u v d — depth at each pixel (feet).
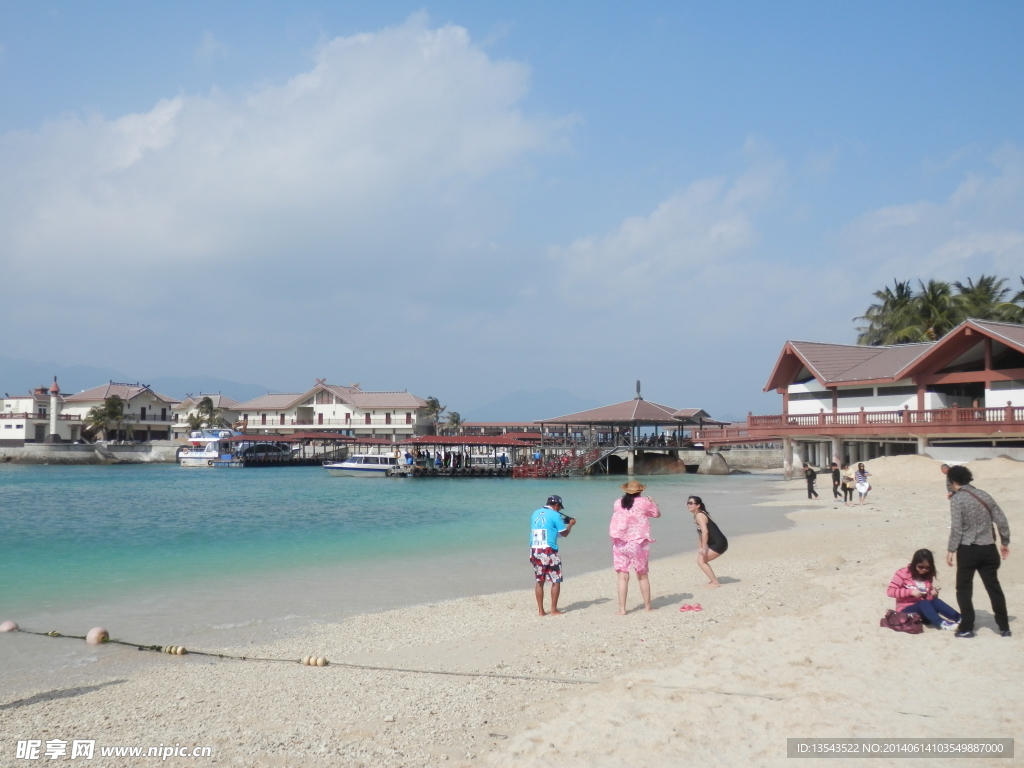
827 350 185.37
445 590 50.55
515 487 187.83
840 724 21.56
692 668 27.55
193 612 43.68
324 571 59.16
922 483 129.49
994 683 24.45
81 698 27.50
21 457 325.21
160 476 250.57
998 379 140.87
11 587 52.11
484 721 23.75
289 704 26.20
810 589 42.86
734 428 208.03
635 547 39.29
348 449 343.87
